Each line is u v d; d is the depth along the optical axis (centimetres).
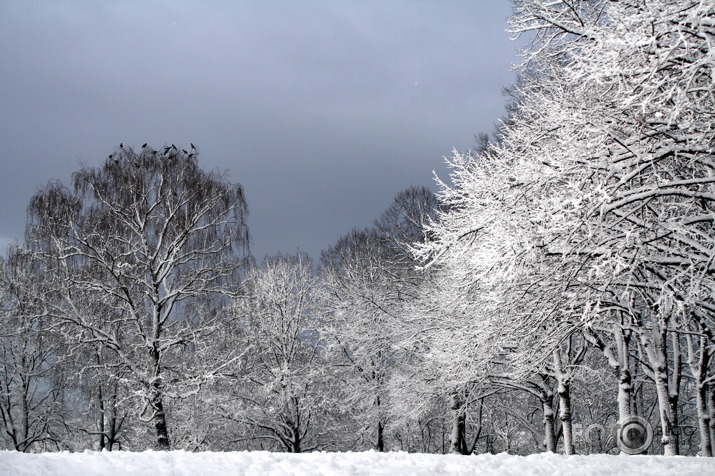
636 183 1366
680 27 1102
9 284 2595
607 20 1521
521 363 1731
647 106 1220
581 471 966
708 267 1216
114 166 2523
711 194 1186
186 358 2570
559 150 1479
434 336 2430
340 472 912
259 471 930
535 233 1324
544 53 1638
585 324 1372
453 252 1644
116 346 2355
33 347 2969
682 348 2598
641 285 1398
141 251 2448
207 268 2514
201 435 2956
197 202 2530
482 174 1627
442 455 1137
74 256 2400
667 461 1079
